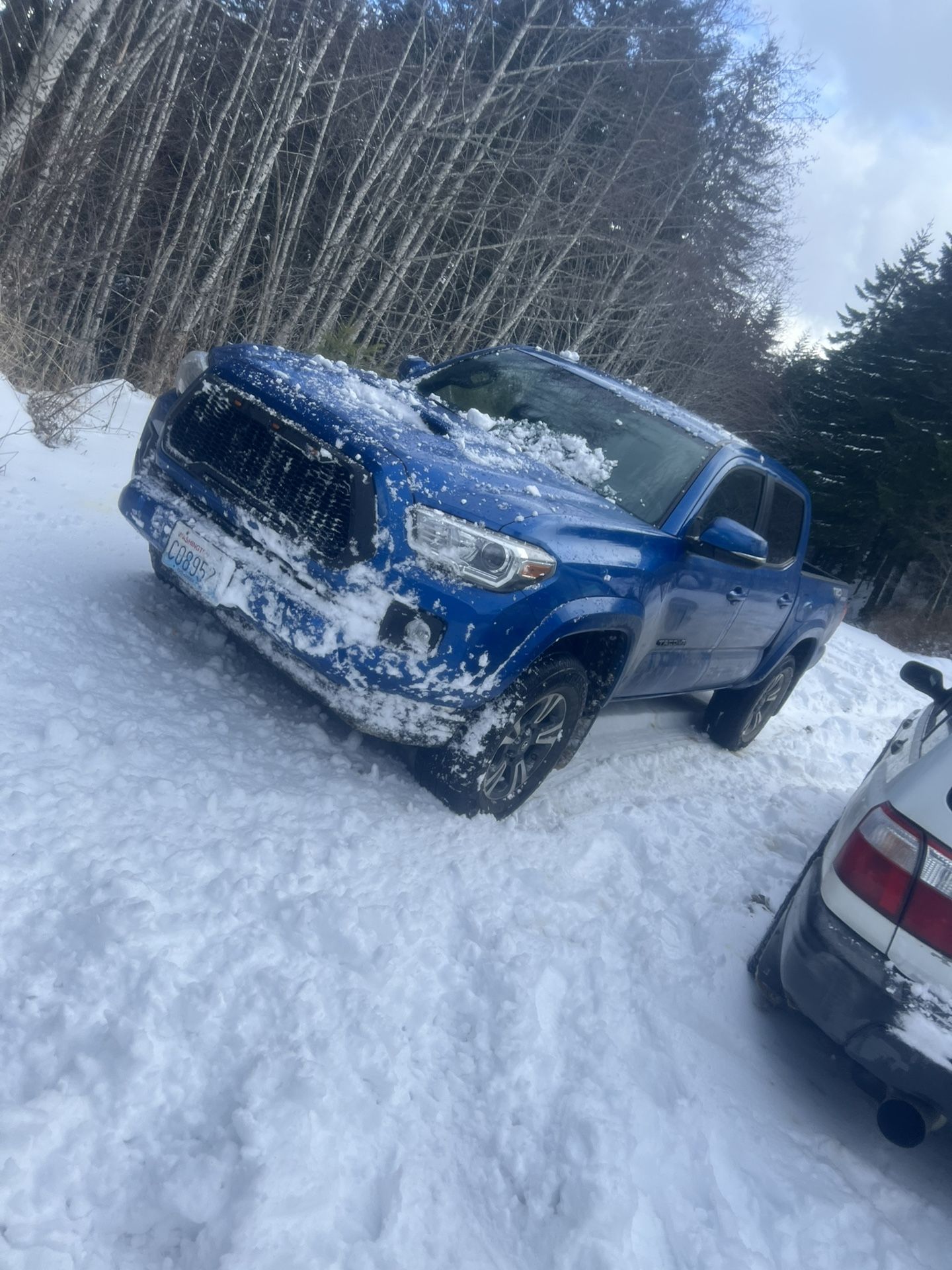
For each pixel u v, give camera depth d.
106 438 7.19
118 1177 1.98
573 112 17.75
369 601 3.38
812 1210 2.47
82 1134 2.01
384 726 3.52
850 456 35.34
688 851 4.38
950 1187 2.85
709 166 20.34
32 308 9.34
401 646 3.41
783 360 30.55
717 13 17.66
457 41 15.55
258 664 4.43
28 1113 1.97
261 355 4.04
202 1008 2.37
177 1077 2.20
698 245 20.62
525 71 15.70
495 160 17.19
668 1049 2.93
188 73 13.40
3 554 4.48
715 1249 2.28
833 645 12.27
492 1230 2.17
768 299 23.84
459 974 2.91
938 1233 2.62
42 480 5.77
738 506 5.14
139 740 3.37
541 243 18.12
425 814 3.73
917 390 35.66
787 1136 2.75
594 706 4.28
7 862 2.61
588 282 19.36
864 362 37.47
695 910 3.80
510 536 3.47
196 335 13.21
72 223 10.65
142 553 5.18
